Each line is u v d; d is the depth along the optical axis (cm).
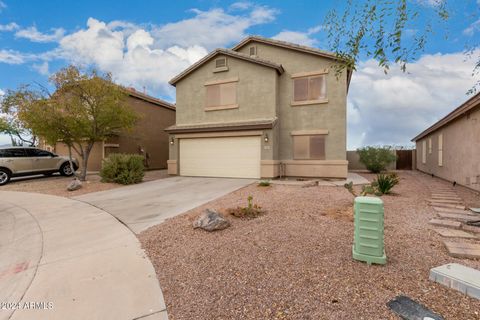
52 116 1137
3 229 599
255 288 296
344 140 1277
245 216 578
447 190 934
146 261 387
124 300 288
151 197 896
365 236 340
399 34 326
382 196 790
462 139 1041
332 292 278
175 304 277
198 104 1512
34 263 401
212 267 353
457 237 428
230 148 1393
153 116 2042
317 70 1327
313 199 759
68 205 817
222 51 1424
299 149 1355
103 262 390
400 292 273
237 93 1416
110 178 1218
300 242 417
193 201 802
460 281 270
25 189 1138
